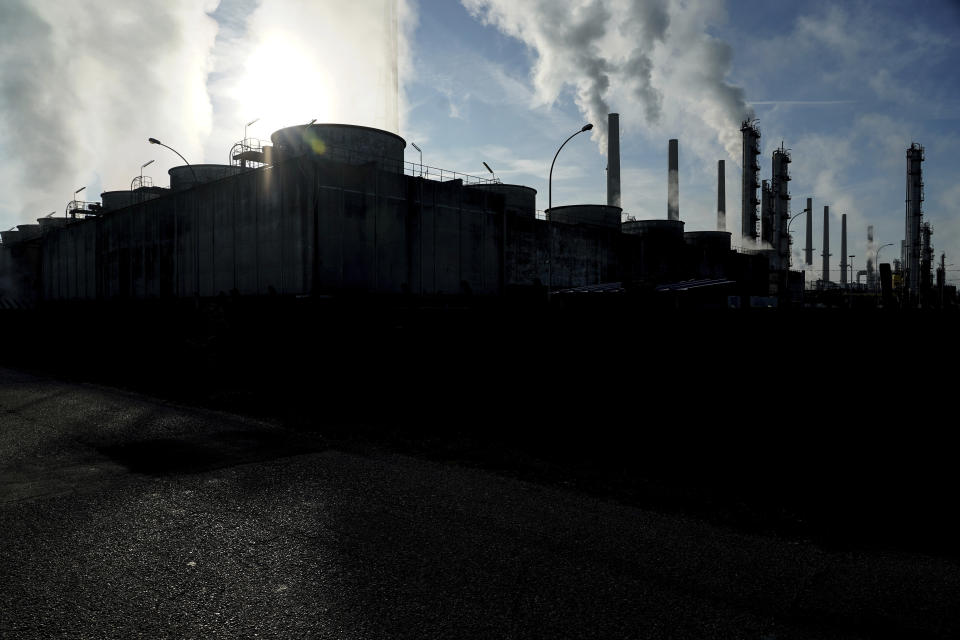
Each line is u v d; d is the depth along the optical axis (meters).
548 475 6.75
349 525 5.12
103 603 3.77
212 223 35.97
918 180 79.00
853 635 3.33
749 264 67.25
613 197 73.12
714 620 3.50
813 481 6.31
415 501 5.80
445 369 10.78
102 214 53.69
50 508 5.67
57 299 55.88
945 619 3.49
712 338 7.51
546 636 3.33
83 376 18.12
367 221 31.48
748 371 7.13
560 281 45.16
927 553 4.46
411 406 11.23
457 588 3.92
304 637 3.35
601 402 8.62
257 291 32.06
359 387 12.16
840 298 52.88
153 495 6.06
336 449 8.20
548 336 9.38
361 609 3.65
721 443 7.25
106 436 9.16
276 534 4.93
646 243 54.19
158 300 40.75
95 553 4.57
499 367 10.02
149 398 13.38
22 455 7.89
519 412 9.66
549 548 4.59
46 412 11.47
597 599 3.76
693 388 7.63
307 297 26.64
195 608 3.70
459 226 36.53
